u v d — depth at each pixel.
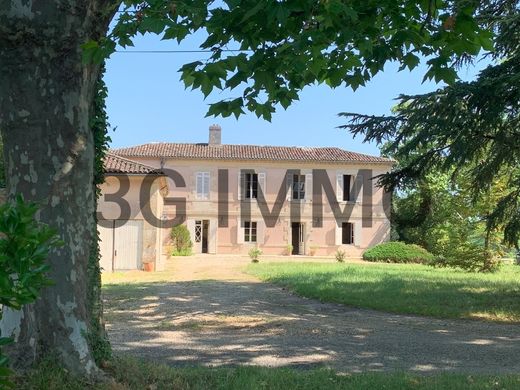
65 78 4.56
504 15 11.34
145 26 3.77
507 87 10.44
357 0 4.23
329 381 5.85
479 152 12.10
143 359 6.96
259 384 5.64
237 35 4.07
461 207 20.95
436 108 11.48
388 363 7.04
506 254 23.56
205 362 6.95
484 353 7.78
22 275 2.20
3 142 4.64
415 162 12.86
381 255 33.44
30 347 4.58
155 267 23.48
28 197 4.53
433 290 15.71
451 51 4.65
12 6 4.34
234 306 12.81
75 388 4.51
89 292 5.14
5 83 4.51
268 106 5.04
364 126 12.55
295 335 9.06
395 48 4.71
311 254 38.44
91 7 4.53
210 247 38.34
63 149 4.62
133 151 38.81
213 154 39.19
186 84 4.54
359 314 11.70
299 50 4.22
